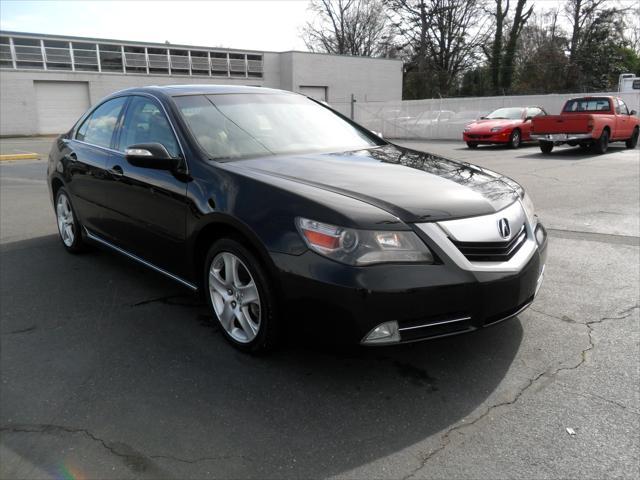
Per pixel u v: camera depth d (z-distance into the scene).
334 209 2.59
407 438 2.38
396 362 3.02
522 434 2.38
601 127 14.32
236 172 3.11
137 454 2.31
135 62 32.47
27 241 5.85
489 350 3.14
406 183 2.98
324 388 2.78
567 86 41.53
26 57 29.02
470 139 17.70
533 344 3.20
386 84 43.31
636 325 3.45
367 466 2.20
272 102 4.21
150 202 3.66
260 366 3.01
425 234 2.57
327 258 2.54
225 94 4.07
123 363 3.10
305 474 2.17
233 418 2.55
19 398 2.77
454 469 2.17
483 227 2.72
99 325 3.61
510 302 2.72
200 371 2.98
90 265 4.93
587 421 2.46
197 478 2.16
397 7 45.78
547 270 4.58
